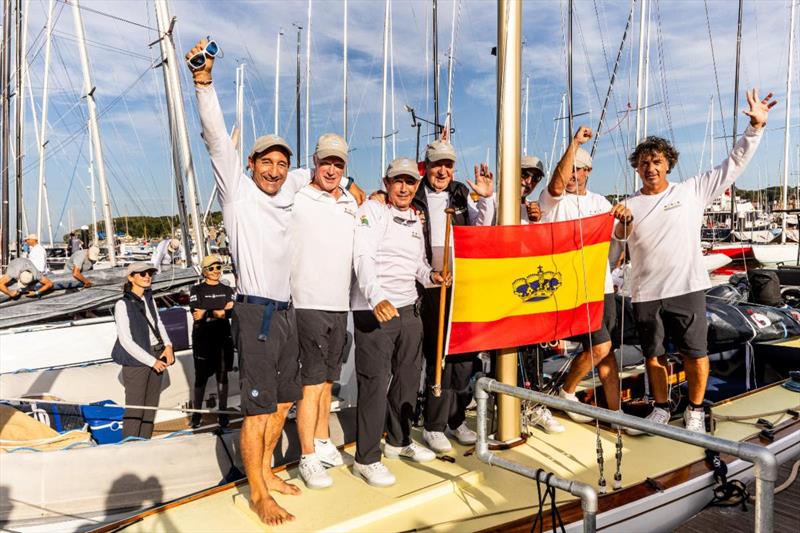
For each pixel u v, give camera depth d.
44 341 6.18
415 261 3.10
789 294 9.50
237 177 2.51
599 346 3.58
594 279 3.36
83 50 11.40
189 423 5.62
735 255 16.86
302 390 2.85
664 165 3.40
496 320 3.14
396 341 3.04
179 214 9.77
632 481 2.84
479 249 3.02
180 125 9.43
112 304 6.77
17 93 11.30
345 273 2.92
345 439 4.39
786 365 5.23
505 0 3.00
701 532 2.83
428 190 3.34
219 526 2.43
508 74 3.04
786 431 3.57
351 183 3.55
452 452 3.24
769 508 1.76
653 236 3.40
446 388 3.27
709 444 1.86
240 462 4.19
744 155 3.19
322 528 2.36
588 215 3.62
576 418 3.71
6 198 11.09
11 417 4.11
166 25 9.26
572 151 3.22
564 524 2.44
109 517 3.81
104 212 11.78
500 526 2.41
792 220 25.67
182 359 5.98
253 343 2.50
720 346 4.95
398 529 2.40
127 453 3.92
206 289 5.48
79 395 5.49
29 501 3.66
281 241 2.58
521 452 3.21
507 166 3.10
